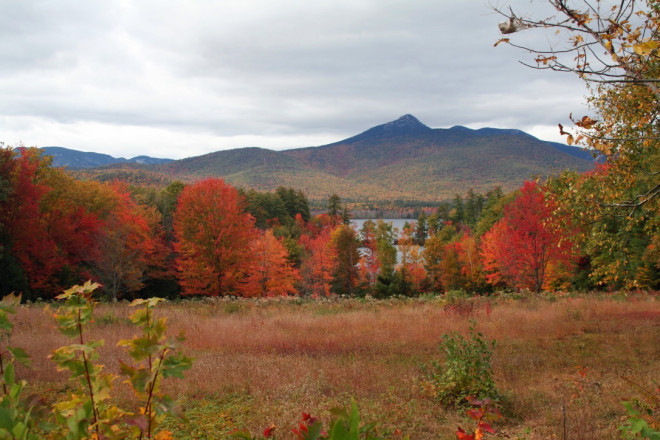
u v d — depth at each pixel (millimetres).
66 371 7785
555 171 7633
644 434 2266
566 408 6082
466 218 102500
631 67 3094
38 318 13109
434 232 107375
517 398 6652
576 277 29875
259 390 7105
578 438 4766
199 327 13117
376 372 8539
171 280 34844
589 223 7180
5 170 22188
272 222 79250
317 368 8656
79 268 27750
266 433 2232
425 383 7070
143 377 1607
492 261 31375
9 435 1193
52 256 23953
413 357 10203
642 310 15227
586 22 3025
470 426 5520
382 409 6246
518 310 15977
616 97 6660
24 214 22531
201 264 25781
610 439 4738
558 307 16188
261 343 11477
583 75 3178
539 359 9578
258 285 28547
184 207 26203
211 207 26156
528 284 26172
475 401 2986
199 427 5465
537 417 5895
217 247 26219
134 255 28391
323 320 15156
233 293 27672
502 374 8375
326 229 84500
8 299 1588
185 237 26469
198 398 6918
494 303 18500
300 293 44938
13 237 22266
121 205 34750
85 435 1461
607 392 6844
